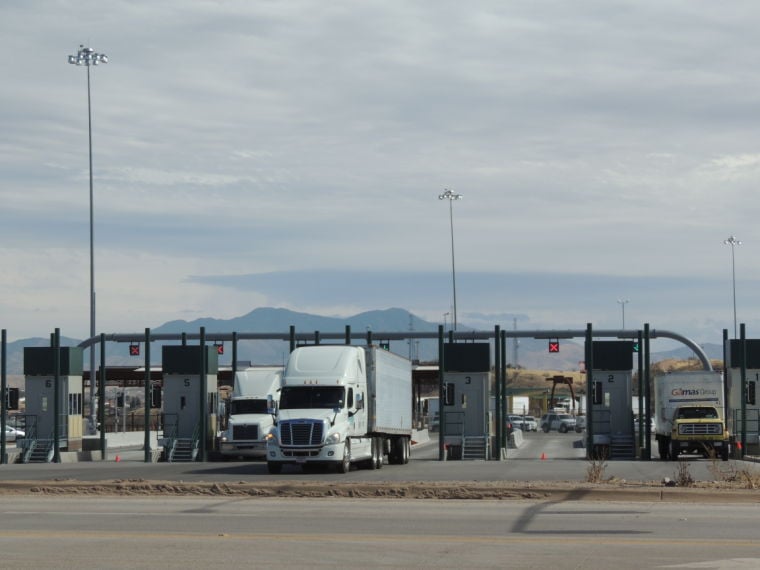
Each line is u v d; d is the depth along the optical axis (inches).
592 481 1365.7
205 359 2559.1
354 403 1818.4
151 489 1273.4
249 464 2222.0
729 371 2635.3
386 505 1095.6
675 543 780.0
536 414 7377.0
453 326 4475.9
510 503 1117.1
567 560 697.6
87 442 2701.8
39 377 2546.8
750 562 689.0
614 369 2613.2
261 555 717.9
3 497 1214.3
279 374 2469.2
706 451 2262.6
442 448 2468.0
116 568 665.0
